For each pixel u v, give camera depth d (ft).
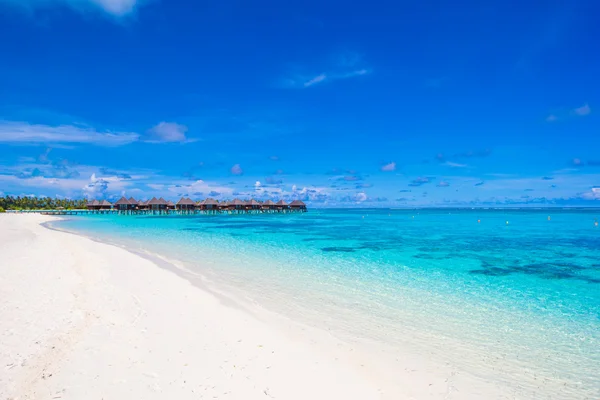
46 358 17.06
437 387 16.11
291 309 27.04
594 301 30.30
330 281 37.09
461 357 19.26
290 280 37.35
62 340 19.24
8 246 58.34
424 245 71.46
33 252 51.24
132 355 17.75
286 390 15.17
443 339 21.70
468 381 16.72
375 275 40.37
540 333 22.90
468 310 27.53
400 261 50.65
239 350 18.99
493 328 23.70
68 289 29.91
